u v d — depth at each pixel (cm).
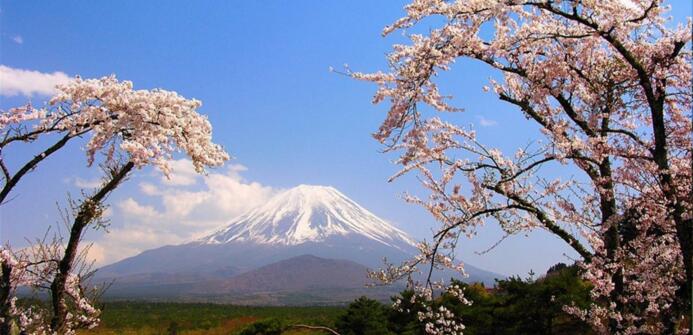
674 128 844
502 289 1482
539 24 817
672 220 816
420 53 809
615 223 831
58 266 802
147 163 823
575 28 895
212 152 927
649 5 785
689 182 749
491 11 761
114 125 835
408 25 824
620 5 753
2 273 752
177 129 877
